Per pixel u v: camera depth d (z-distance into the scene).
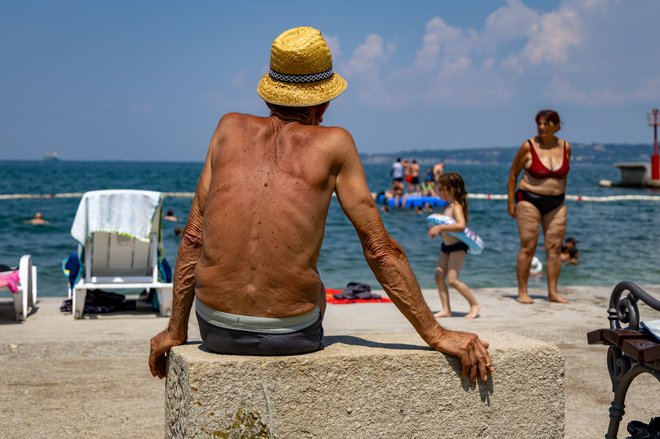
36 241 21.39
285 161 3.11
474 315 8.45
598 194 55.38
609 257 18.12
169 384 3.19
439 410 3.16
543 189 9.46
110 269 8.92
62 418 4.76
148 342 6.89
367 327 7.72
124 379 5.67
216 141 3.26
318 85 3.26
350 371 3.06
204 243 3.11
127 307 9.05
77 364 6.11
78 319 8.26
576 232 25.42
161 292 8.55
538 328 7.70
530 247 9.55
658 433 3.55
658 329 3.47
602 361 6.33
